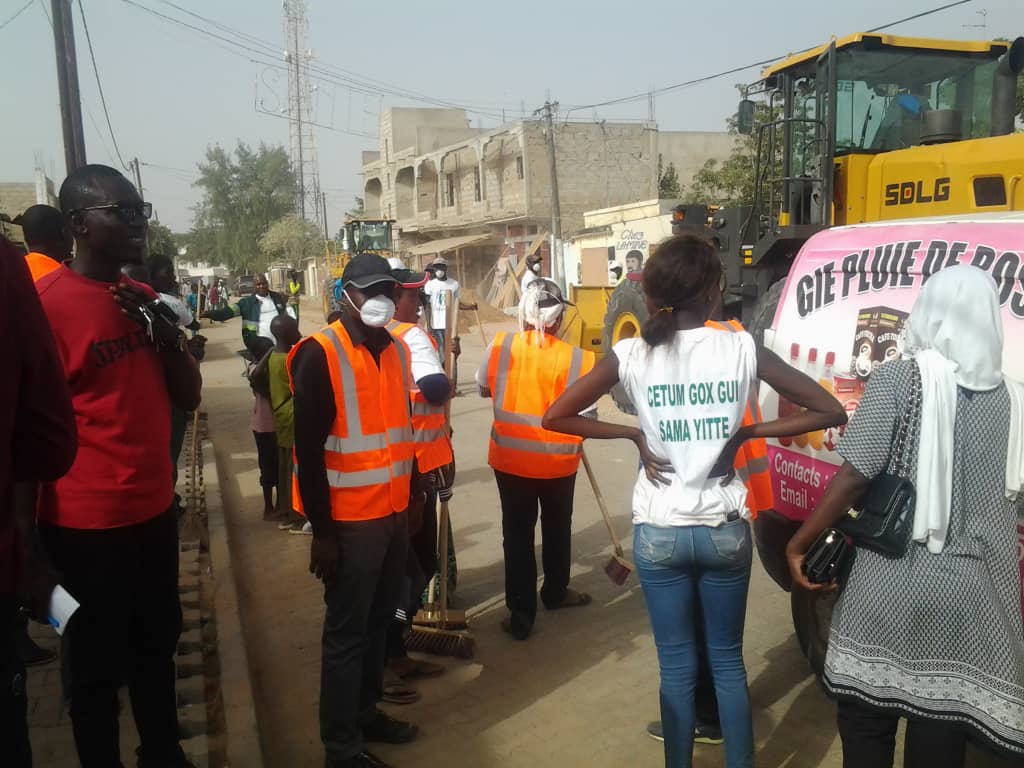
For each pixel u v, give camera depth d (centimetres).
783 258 845
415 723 390
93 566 278
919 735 242
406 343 437
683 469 282
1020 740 228
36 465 199
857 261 368
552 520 492
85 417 274
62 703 380
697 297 281
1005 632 232
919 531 235
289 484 691
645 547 289
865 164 741
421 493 376
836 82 743
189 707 389
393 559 350
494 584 555
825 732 374
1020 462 237
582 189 3541
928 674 238
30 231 382
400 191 5003
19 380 190
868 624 245
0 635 184
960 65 777
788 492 396
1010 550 239
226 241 7088
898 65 766
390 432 332
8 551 186
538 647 463
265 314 1107
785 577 409
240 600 545
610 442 954
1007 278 300
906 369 244
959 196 645
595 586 548
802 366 387
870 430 246
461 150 4144
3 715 183
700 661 357
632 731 379
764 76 843
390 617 358
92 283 278
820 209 764
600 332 1270
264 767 337
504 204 3744
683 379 280
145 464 288
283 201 7162
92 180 278
